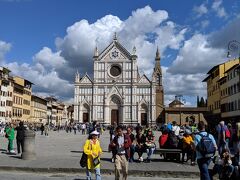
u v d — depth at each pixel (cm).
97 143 1688
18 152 3028
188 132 2438
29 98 14012
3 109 11125
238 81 7344
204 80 11781
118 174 1702
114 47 12162
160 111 12438
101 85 12062
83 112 12106
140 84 11888
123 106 11875
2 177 1922
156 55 14838
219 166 1789
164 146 2577
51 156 2788
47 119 16875
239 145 1798
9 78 11588
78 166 2177
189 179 2005
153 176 2069
